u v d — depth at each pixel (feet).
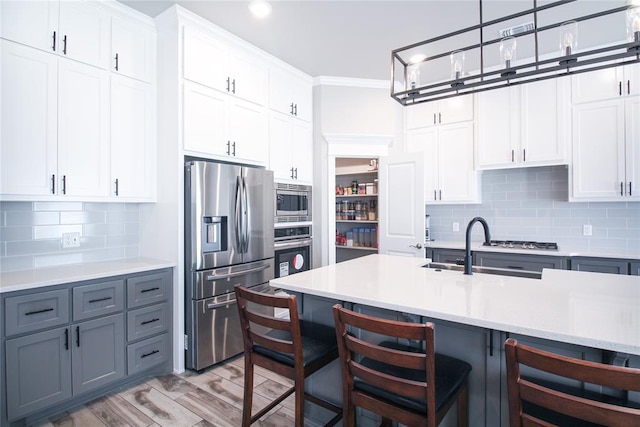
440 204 13.37
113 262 8.25
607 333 3.39
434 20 8.52
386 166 12.54
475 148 11.80
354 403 4.25
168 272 8.14
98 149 7.70
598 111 9.73
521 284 5.53
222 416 6.46
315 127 12.64
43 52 6.85
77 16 7.34
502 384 4.46
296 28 8.95
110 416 6.46
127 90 8.21
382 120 12.75
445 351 4.92
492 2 7.70
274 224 10.65
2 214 7.13
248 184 9.35
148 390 7.38
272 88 10.81
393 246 12.30
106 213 8.73
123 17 8.13
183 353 8.27
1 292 5.69
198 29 8.54
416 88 6.24
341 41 9.67
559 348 4.04
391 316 5.21
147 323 7.73
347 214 14.56
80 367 6.64
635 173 9.25
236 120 9.55
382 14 8.25
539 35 9.16
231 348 8.80
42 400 6.13
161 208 8.63
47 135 6.91
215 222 8.58
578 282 5.61
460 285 5.52
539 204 11.52
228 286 8.77
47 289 6.22
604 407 2.70
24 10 6.61
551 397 2.93
